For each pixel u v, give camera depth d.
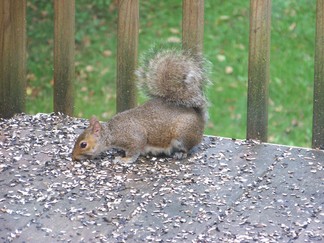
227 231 7.13
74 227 7.22
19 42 9.77
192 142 8.66
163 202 7.65
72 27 9.52
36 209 7.53
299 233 7.08
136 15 9.16
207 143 9.01
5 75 9.84
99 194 7.82
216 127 13.61
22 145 8.91
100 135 8.59
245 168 8.36
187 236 7.05
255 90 9.02
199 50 9.01
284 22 16.11
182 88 8.70
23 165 8.43
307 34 15.81
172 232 7.12
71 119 9.66
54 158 8.62
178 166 8.45
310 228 7.17
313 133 8.91
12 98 9.88
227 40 15.71
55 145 8.94
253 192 7.84
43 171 8.31
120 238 7.03
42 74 15.20
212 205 7.59
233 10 16.61
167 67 8.74
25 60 9.88
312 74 14.70
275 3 16.53
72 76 9.69
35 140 9.05
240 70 14.89
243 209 7.52
